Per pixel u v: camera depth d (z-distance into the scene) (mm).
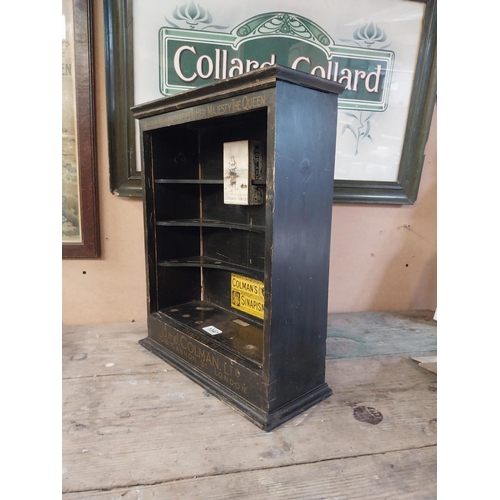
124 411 1112
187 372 1327
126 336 1654
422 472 903
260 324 1466
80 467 888
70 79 1537
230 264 1524
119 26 1523
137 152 1646
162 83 1608
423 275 2086
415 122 1844
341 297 2020
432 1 1722
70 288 1741
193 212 1673
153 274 1564
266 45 1644
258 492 830
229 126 1482
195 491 828
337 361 1472
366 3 1683
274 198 965
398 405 1183
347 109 1775
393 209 1975
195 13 1566
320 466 914
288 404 1122
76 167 1614
